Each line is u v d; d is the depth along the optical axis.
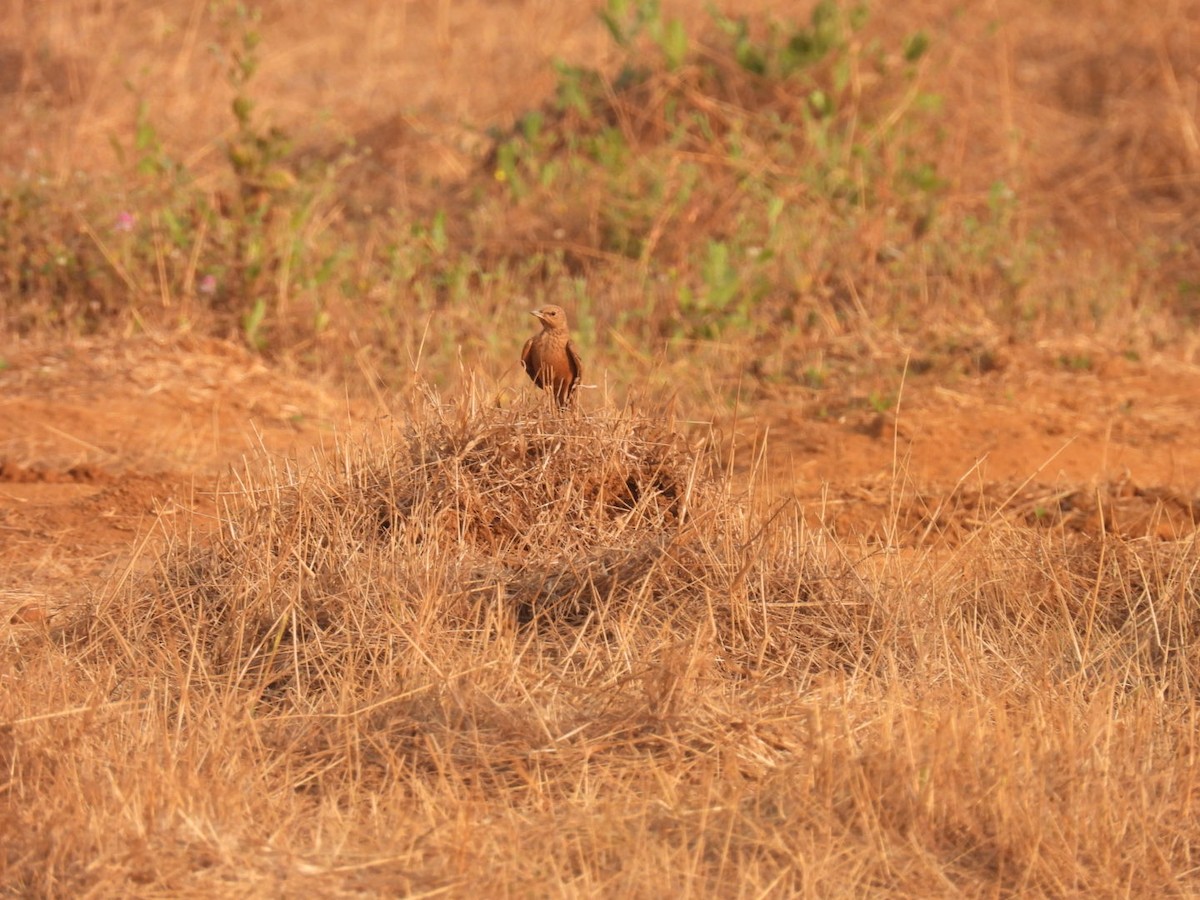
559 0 30.39
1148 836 7.54
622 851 7.19
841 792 7.70
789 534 10.14
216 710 8.41
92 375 15.92
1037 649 9.53
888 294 18.69
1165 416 15.73
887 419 15.27
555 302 18.67
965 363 17.28
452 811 7.50
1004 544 11.02
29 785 7.64
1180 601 9.79
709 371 16.98
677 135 21.39
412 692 8.34
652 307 18.30
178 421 15.05
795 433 15.19
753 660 9.29
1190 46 27.03
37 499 12.59
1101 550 10.45
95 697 8.41
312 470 10.51
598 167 21.17
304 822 7.50
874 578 10.05
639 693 8.59
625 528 10.12
